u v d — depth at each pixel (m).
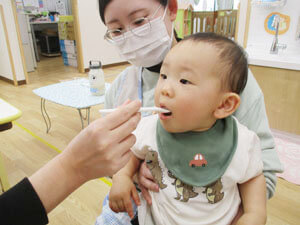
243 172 0.63
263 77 2.11
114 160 0.49
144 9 0.79
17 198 0.45
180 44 0.62
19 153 2.28
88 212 1.62
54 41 7.04
